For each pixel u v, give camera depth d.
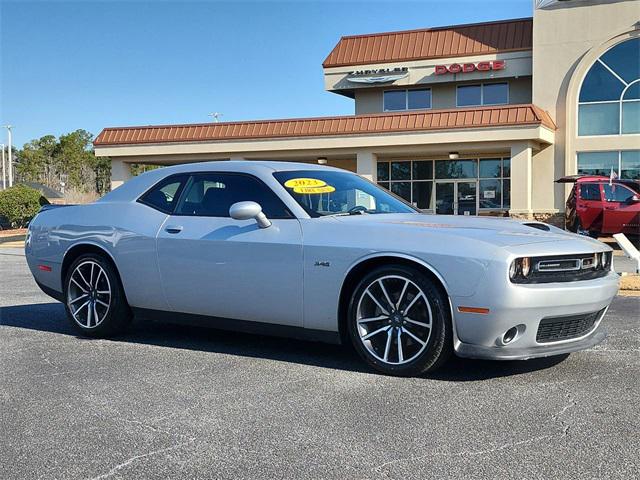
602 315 4.86
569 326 4.55
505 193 26.06
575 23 24.86
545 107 25.33
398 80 29.39
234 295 5.25
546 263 4.40
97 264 6.05
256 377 4.73
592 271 4.69
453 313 4.39
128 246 5.82
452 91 29.25
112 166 27.38
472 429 3.65
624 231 17.75
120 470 3.21
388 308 4.68
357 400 4.17
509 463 3.20
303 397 4.25
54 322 7.03
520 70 27.41
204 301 5.43
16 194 28.38
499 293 4.22
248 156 25.66
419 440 3.50
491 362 5.04
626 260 14.73
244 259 5.18
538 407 3.99
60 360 5.32
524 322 4.29
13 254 18.47
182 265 5.50
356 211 5.39
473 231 4.61
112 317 5.97
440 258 4.41
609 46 24.36
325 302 4.85
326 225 4.95
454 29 29.08
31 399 4.31
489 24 28.61
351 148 24.14
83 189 62.34
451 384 4.47
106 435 3.66
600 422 3.73
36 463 3.31
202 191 5.70
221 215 5.48
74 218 6.31
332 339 4.93
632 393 4.25
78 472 3.20
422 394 4.26
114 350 5.64
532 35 27.33
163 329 6.54
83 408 4.12
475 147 23.05
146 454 3.39
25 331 6.54
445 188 27.03
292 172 5.56
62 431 3.73
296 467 3.21
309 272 4.89
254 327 5.29
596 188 18.19
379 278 4.66
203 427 3.75
